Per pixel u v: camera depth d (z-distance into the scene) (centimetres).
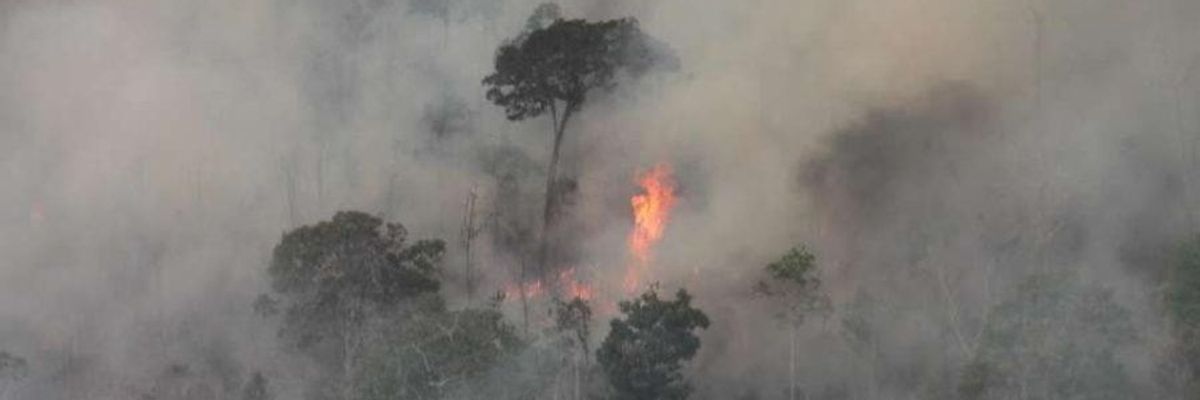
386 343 10150
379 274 10669
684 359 10156
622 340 9894
